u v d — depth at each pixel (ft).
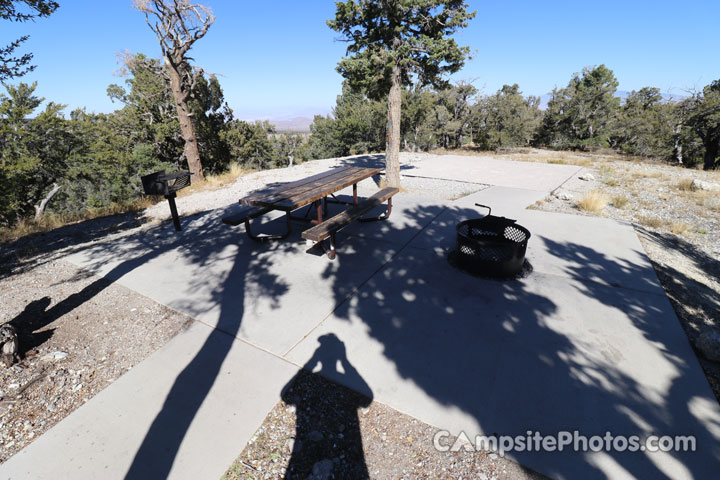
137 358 9.50
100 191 65.72
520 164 46.65
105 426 7.41
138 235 19.71
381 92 28.07
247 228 17.69
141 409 7.83
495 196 26.89
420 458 6.66
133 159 67.21
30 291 13.32
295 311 11.57
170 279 14.03
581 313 11.07
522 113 74.64
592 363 8.89
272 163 115.85
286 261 15.51
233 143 87.66
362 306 11.79
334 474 6.40
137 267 15.26
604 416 7.34
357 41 25.08
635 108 91.15
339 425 7.41
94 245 18.31
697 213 22.76
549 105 99.71
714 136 61.62
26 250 17.90
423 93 85.15
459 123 84.33
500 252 13.00
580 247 16.37
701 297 12.09
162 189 18.76
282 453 6.83
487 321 10.80
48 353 9.73
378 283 13.34
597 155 67.10
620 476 6.11
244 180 36.63
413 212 22.45
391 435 7.14
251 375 8.78
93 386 8.55
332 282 13.52
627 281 13.07
